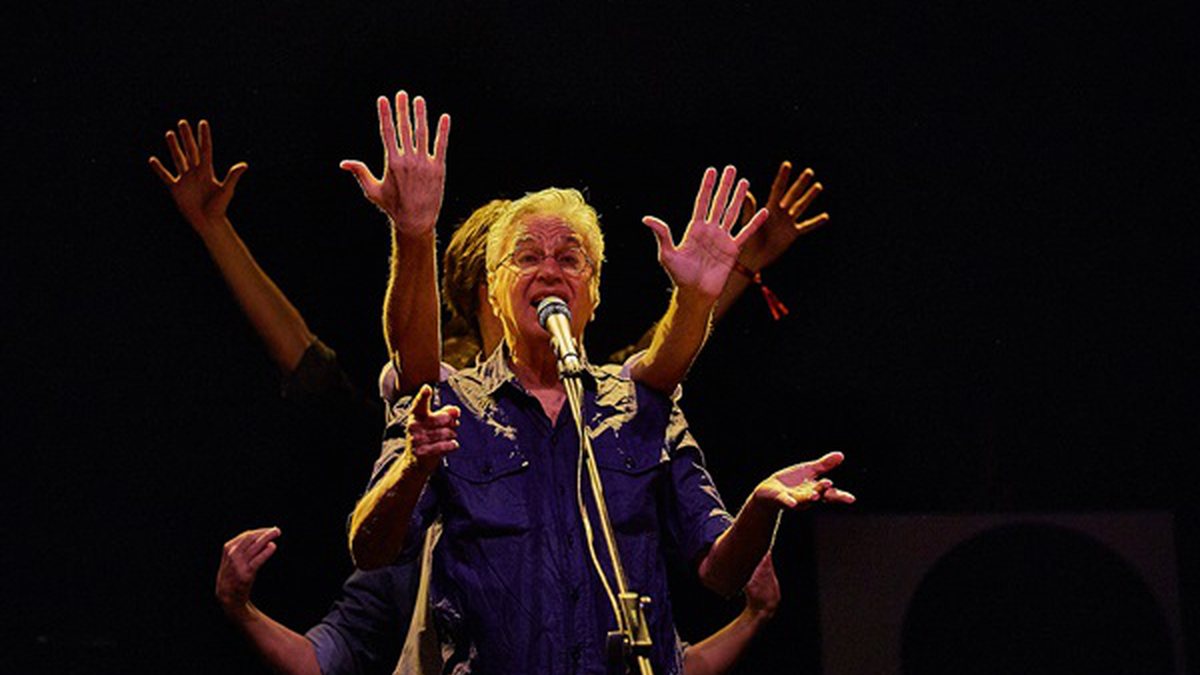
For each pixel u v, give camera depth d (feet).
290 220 20.39
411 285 11.34
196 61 20.24
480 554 11.07
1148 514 19.54
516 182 20.51
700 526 11.57
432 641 12.48
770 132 20.79
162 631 19.94
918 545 19.51
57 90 20.06
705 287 11.78
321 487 20.18
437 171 11.25
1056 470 20.51
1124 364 20.63
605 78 20.70
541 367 11.92
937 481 20.53
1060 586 19.43
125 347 20.24
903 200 20.88
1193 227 20.67
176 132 20.24
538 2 20.70
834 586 19.43
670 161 20.66
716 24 20.76
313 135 20.39
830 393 20.75
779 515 10.85
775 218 17.56
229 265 16.83
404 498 10.53
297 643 15.01
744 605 20.03
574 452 11.51
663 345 11.98
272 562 20.03
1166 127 20.75
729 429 20.71
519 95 20.62
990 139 20.88
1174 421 20.51
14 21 19.90
